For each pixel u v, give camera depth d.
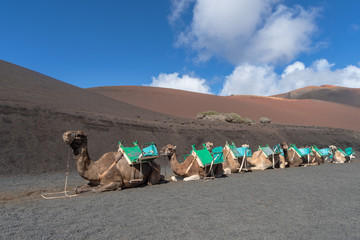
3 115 18.00
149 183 9.77
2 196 7.97
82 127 21.08
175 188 9.00
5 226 4.91
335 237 4.40
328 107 109.00
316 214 5.78
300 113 88.31
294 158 17.31
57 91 35.56
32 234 4.47
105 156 8.84
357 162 21.73
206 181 10.64
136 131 24.42
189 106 71.88
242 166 14.11
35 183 10.93
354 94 197.75
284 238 4.32
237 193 8.05
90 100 36.97
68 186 10.24
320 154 19.72
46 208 6.29
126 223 5.07
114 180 8.59
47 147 16.77
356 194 8.02
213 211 5.96
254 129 39.28
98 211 5.97
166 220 5.27
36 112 20.47
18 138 16.39
